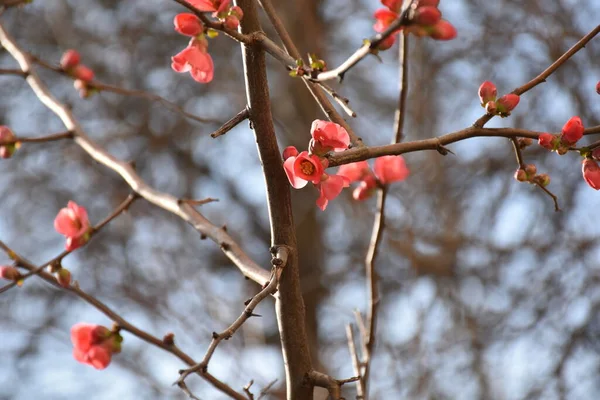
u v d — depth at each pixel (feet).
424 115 38.91
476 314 33.88
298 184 9.66
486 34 36.91
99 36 41.42
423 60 38.91
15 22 40.09
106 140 40.27
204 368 8.57
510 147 35.35
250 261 11.70
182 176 41.14
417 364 31.81
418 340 32.48
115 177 40.22
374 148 9.89
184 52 10.59
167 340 11.57
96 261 38.65
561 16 34.91
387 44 8.61
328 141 9.70
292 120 38.11
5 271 11.89
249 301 9.30
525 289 33.24
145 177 40.57
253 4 10.28
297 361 10.21
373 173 13.92
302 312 10.28
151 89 40.73
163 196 13.38
